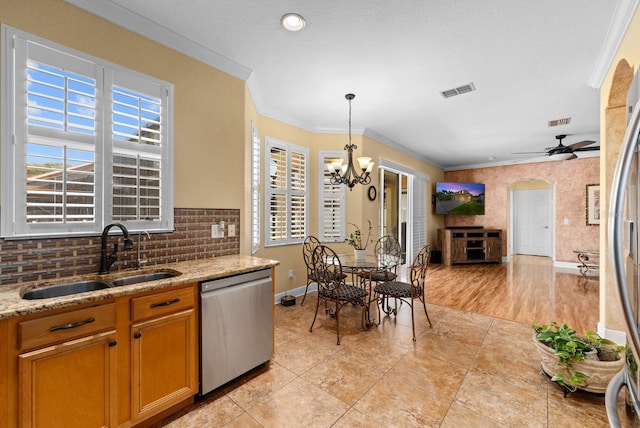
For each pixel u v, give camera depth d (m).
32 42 1.66
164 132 2.21
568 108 3.70
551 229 8.01
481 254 6.96
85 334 1.38
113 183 1.95
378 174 5.04
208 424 1.65
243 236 2.77
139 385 1.56
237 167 2.72
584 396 1.89
